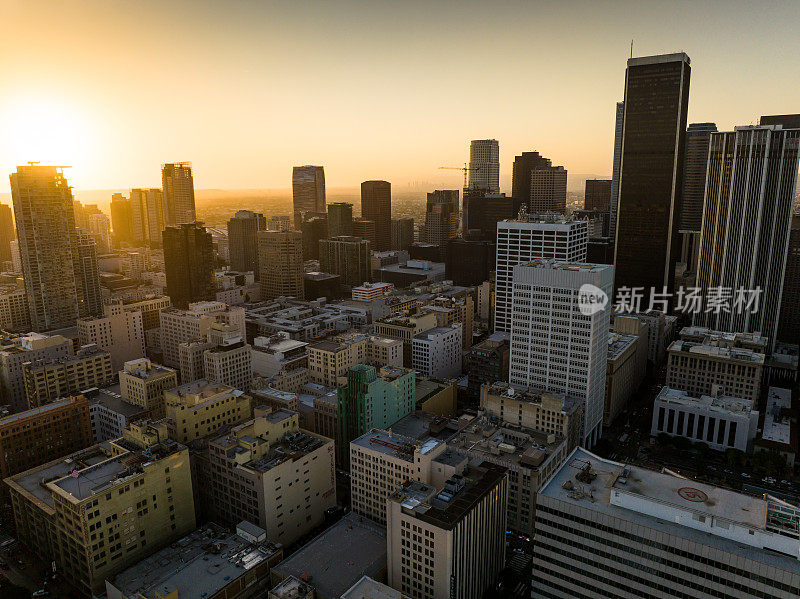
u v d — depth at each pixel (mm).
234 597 177750
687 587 140250
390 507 184500
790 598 126188
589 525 153125
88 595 193250
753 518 138375
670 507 144250
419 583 182125
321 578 182875
